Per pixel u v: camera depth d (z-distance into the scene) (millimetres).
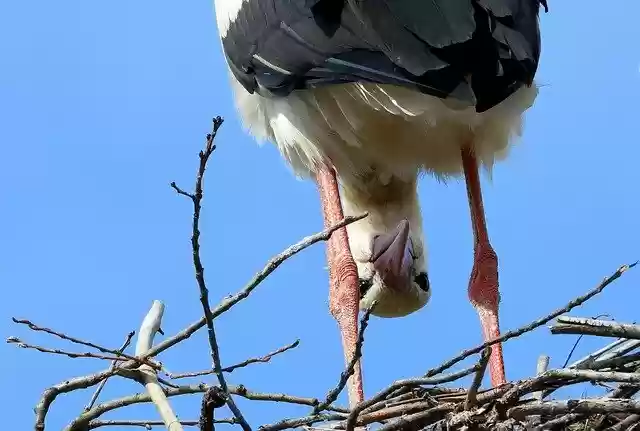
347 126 8281
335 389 6453
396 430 6879
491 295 8461
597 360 7285
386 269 9477
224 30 8617
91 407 7238
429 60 7094
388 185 9398
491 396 6574
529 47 7348
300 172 8898
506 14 7348
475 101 7047
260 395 7141
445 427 6539
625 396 6598
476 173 8688
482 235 8641
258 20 8234
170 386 7199
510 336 6379
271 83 8102
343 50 7480
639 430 6391
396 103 7688
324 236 6219
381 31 7293
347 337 8336
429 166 9000
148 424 7324
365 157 8812
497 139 8586
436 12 7176
